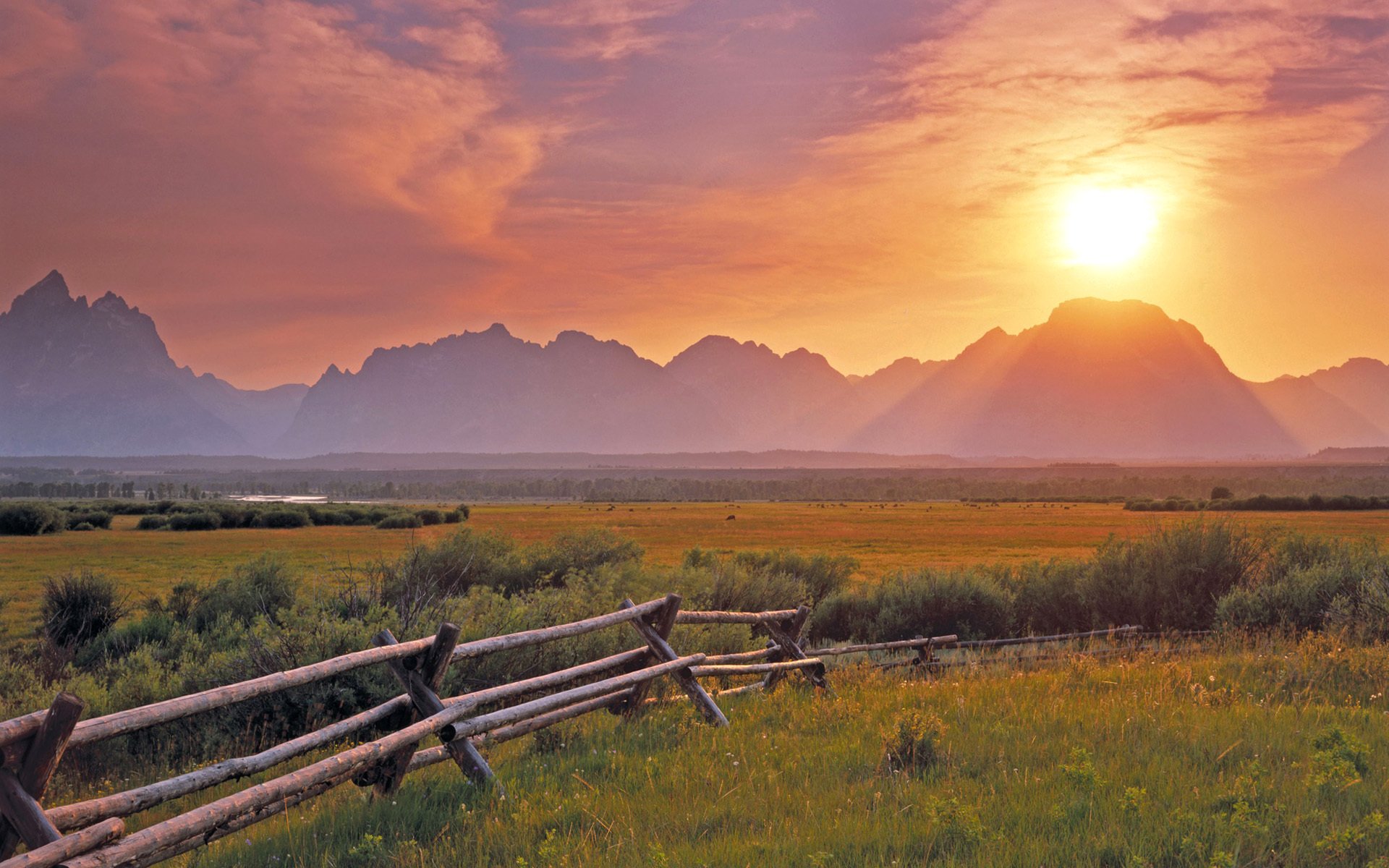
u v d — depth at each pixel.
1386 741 6.18
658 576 22.14
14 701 10.45
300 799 4.91
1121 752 6.04
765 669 9.09
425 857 4.55
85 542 71.38
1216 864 3.84
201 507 115.81
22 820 3.46
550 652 10.10
